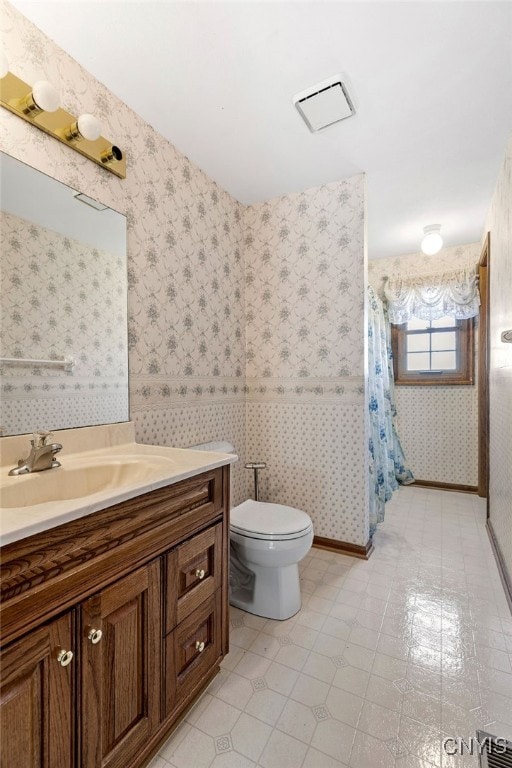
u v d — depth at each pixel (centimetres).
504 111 158
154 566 94
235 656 135
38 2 109
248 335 244
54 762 70
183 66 133
